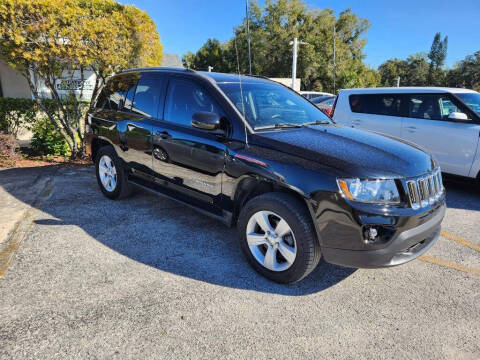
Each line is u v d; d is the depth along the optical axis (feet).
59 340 7.06
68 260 10.25
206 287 9.14
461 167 18.21
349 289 9.33
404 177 8.28
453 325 7.97
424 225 8.55
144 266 10.07
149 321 7.72
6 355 6.61
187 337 7.29
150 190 13.39
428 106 19.49
